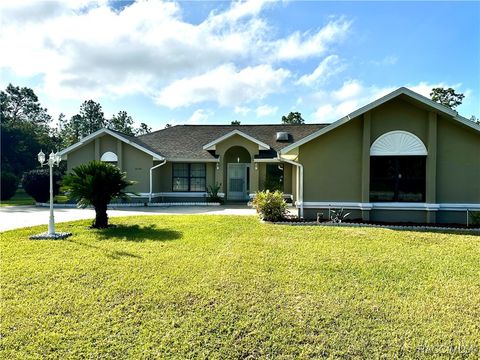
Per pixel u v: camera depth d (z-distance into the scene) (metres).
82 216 15.45
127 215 15.27
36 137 50.97
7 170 44.47
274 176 22.16
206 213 16.41
